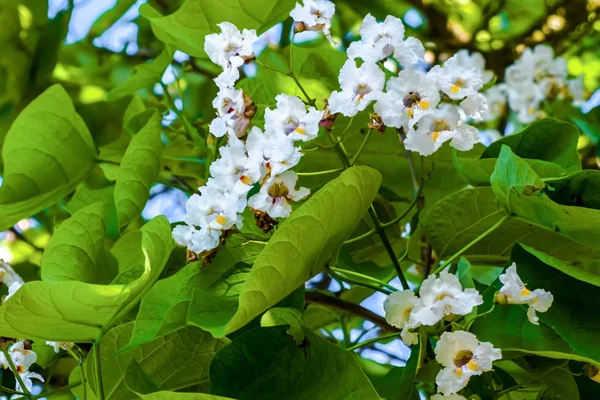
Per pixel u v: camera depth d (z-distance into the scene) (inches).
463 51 55.6
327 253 38.2
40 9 59.4
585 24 68.1
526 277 39.2
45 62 60.2
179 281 39.9
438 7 68.7
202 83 57.6
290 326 38.5
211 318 38.0
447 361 36.4
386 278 44.4
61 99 46.5
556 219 38.8
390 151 47.8
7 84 59.2
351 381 37.4
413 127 37.4
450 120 36.7
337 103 37.4
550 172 40.3
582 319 38.0
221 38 39.1
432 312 36.4
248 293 35.8
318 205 35.9
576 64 70.0
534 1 69.5
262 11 43.6
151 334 38.5
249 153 37.4
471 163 42.1
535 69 56.9
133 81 48.5
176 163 53.1
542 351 36.9
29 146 46.4
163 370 41.8
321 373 37.8
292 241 36.0
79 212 41.9
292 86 45.7
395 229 46.9
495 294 37.8
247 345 38.4
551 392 40.9
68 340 38.9
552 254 42.3
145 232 38.3
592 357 37.3
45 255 41.2
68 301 37.0
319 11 39.2
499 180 39.4
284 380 37.9
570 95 57.0
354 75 37.3
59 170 47.2
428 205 49.0
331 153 46.5
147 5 46.7
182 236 38.9
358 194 36.9
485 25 67.7
